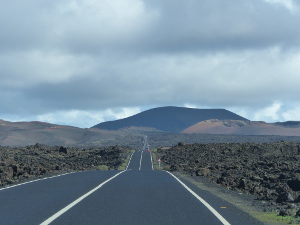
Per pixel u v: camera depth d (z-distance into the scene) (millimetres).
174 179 43062
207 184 42156
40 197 25156
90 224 16359
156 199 24531
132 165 128625
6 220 17203
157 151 184375
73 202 22766
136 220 17359
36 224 16297
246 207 24375
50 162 109438
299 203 25828
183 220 17578
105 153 156500
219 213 19734
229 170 70500
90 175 48906
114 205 21688
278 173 58594
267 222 18750
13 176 56281
